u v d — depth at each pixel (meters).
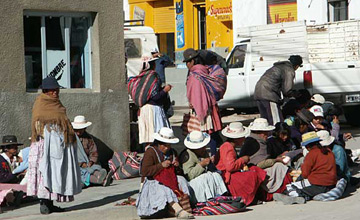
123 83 15.23
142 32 26.06
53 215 10.53
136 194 12.27
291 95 16.00
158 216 11.03
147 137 13.89
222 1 32.47
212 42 33.25
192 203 11.42
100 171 13.09
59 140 10.55
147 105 13.92
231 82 22.88
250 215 11.03
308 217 10.70
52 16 14.47
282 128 13.02
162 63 16.33
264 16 30.53
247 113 23.17
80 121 13.73
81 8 14.61
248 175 11.86
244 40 23.30
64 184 10.63
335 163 12.24
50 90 10.67
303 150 13.18
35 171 10.61
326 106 15.07
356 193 12.74
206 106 14.21
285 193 12.32
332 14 28.56
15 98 13.66
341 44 21.62
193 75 14.35
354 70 20.98
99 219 10.85
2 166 11.94
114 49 15.10
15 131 13.64
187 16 34.72
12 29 13.64
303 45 21.48
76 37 14.90
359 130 21.89
